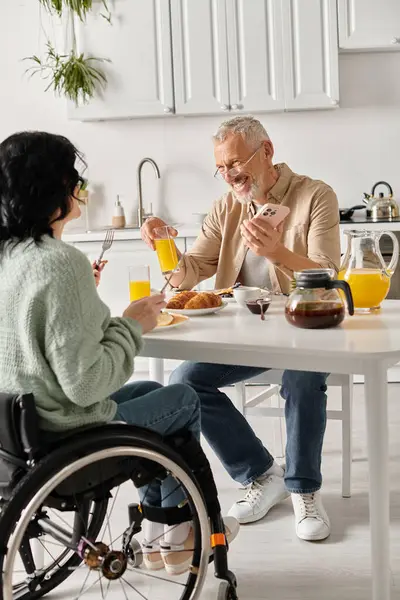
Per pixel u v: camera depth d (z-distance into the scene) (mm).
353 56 4480
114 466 1688
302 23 4145
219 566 1851
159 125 4629
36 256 1614
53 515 2652
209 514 1886
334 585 2133
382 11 4129
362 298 2096
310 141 4582
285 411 2453
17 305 1604
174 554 2109
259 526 2516
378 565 1840
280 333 1925
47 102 4633
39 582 2070
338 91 4191
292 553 2322
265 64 4184
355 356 1716
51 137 1713
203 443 3371
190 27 4176
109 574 1716
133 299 2242
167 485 1981
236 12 4156
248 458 2564
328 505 2650
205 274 2863
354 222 4051
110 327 1751
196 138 4625
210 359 1907
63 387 1598
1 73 4621
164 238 2447
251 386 4188
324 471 2957
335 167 4598
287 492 2619
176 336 1932
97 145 4664
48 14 4531
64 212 1723
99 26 4203
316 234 2604
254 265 2730
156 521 1926
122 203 4707
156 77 4227
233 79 4199
